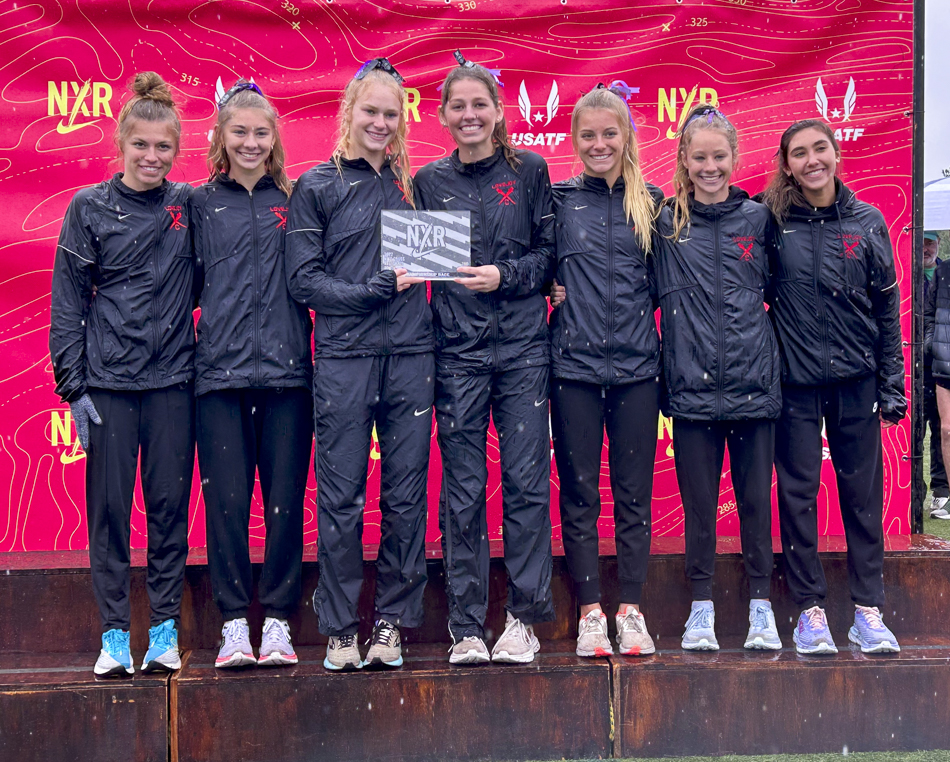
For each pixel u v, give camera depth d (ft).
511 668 8.74
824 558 10.00
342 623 8.59
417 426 8.73
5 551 10.61
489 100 8.71
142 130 8.47
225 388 8.63
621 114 8.92
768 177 11.32
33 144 10.66
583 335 8.95
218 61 10.89
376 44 11.06
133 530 10.68
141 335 8.61
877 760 8.68
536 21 11.14
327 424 8.61
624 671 8.79
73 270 8.60
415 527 8.79
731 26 11.24
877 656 9.07
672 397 9.09
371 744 8.61
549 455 9.02
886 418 9.32
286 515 8.87
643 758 8.77
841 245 9.16
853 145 11.31
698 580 9.34
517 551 8.90
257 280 8.71
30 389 10.66
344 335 8.59
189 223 8.92
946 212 19.89
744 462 9.17
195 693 8.48
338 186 8.67
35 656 9.25
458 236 8.61
